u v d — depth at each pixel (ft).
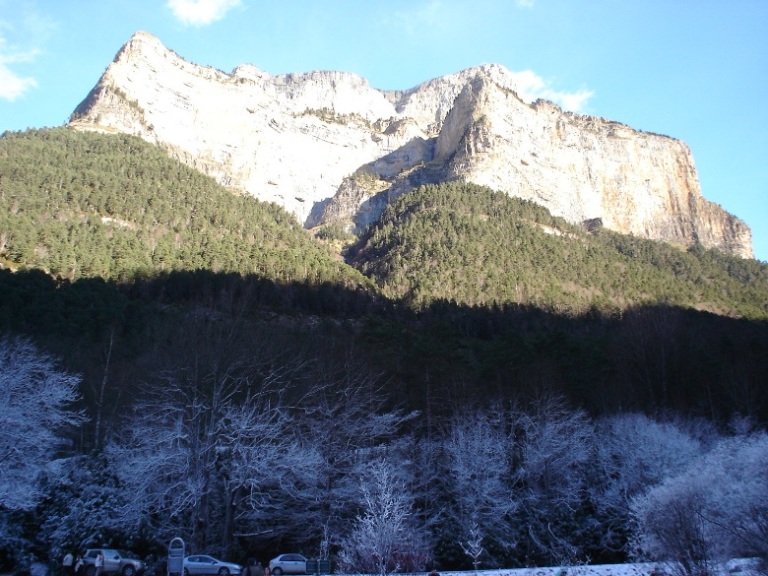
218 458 103.45
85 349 155.74
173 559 68.08
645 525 79.41
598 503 110.32
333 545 97.14
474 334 260.62
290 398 115.85
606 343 176.24
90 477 97.91
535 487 112.57
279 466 99.60
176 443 101.09
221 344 115.03
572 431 126.41
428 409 128.26
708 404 151.02
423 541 90.53
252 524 101.09
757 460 80.12
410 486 107.45
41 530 89.81
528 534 101.55
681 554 71.36
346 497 100.27
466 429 119.24
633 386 154.10
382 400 123.24
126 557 87.20
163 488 97.14
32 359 109.60
